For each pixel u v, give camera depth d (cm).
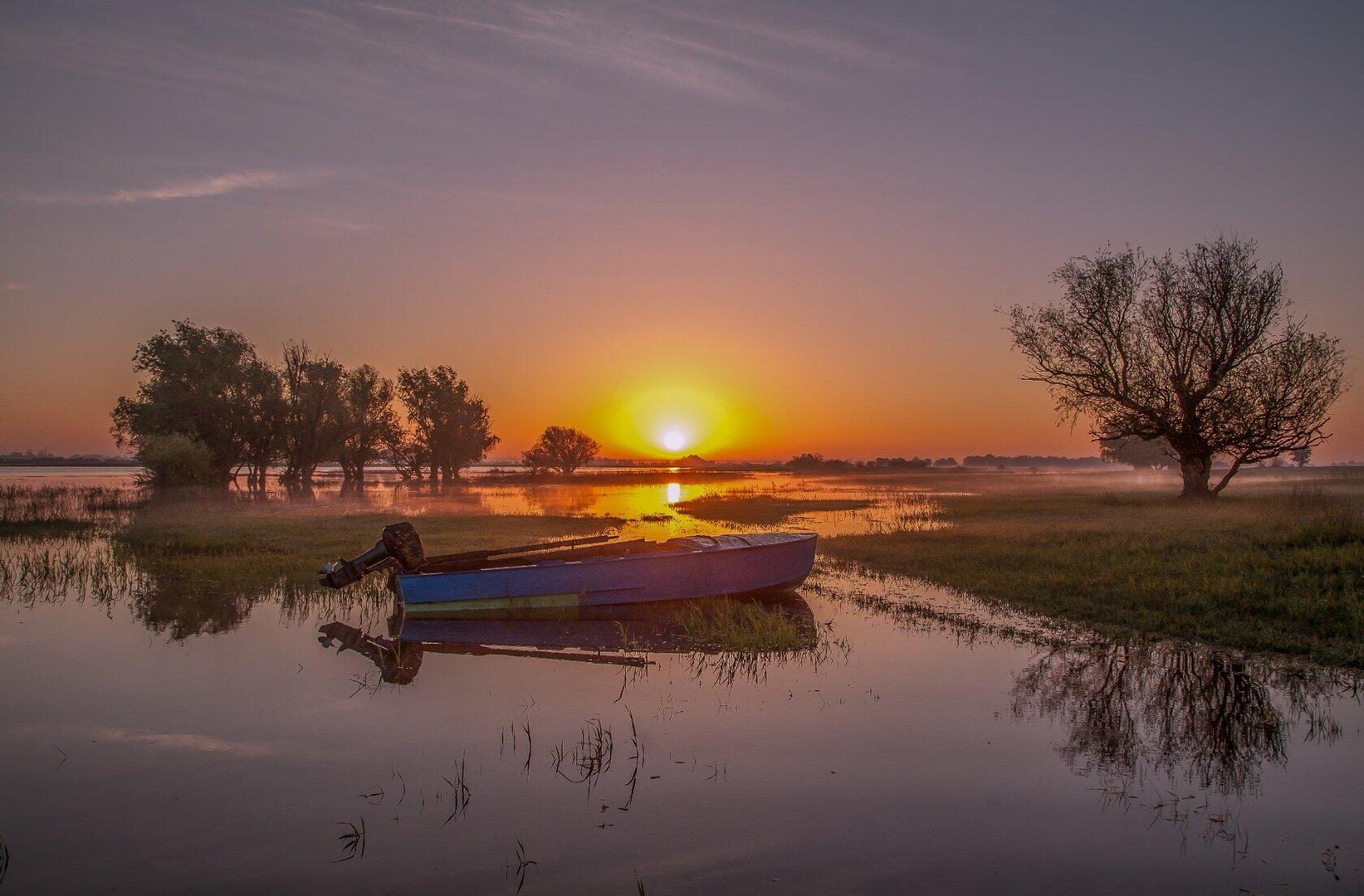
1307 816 536
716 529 2502
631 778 606
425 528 2492
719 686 845
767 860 481
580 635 1120
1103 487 4875
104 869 481
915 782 595
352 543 2025
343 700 802
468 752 661
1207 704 766
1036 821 532
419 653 1004
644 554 1282
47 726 726
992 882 455
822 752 654
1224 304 2816
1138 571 1338
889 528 2395
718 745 673
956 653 968
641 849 496
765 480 7738
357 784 599
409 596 1205
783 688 833
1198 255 2884
